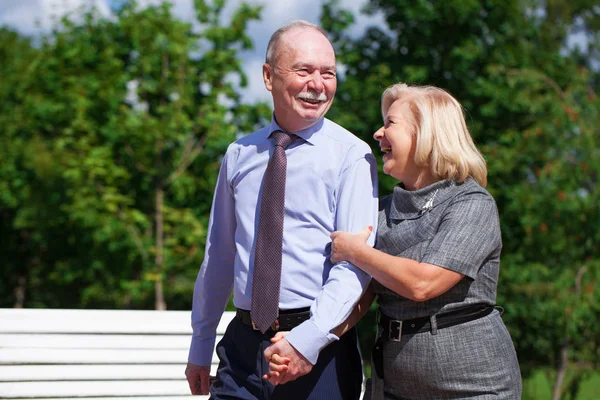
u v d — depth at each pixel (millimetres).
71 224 16219
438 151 2518
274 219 2553
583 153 13047
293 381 2531
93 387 3713
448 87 14961
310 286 2539
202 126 13891
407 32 15195
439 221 2488
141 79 13930
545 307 13273
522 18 15492
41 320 3732
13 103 19344
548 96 13609
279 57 2602
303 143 2641
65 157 13562
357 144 2664
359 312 2623
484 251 2426
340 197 2576
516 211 13812
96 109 13852
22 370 3652
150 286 13906
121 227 13406
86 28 14344
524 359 15016
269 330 2559
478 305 2473
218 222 2867
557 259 13680
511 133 14297
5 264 23500
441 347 2434
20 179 17672
